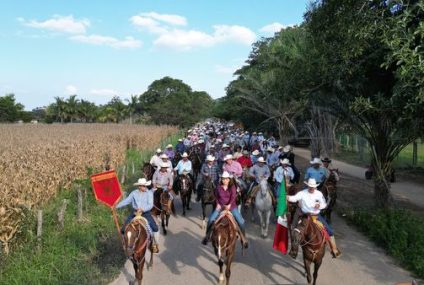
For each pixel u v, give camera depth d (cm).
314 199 1040
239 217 1089
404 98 1214
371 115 1586
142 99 10044
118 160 2959
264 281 1076
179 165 1848
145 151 4016
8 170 1577
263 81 3412
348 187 2344
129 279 1079
